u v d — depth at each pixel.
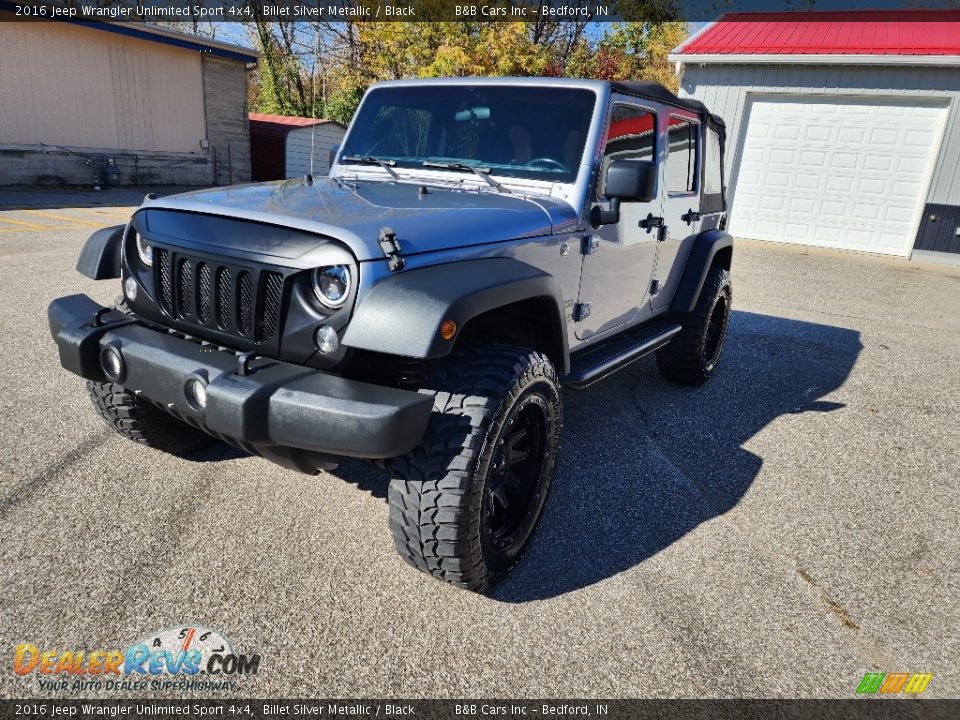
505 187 3.04
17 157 14.05
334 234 2.02
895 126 11.70
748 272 9.84
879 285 9.43
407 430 1.92
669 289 4.26
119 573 2.34
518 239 2.56
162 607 2.20
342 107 24.77
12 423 3.39
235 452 3.29
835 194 12.41
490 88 3.27
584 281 3.10
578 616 2.33
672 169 3.92
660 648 2.21
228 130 18.77
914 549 2.93
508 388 2.21
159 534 2.58
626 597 2.45
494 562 2.37
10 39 13.53
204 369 2.05
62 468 3.00
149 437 3.00
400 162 3.34
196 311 2.28
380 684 1.97
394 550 2.60
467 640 2.17
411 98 3.45
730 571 2.66
